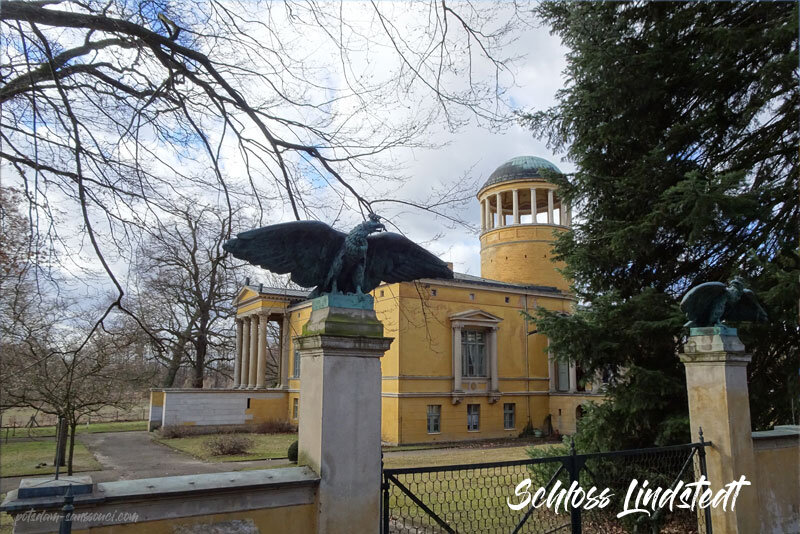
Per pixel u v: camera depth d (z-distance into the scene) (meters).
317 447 3.93
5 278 7.14
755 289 7.62
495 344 28.48
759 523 6.17
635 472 7.76
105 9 6.61
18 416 30.83
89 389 14.93
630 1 8.93
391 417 25.41
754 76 8.29
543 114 9.71
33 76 6.46
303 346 4.28
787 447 6.82
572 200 9.68
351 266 4.37
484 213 36.00
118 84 7.23
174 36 7.22
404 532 7.03
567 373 30.31
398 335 25.47
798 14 7.13
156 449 24.52
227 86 7.54
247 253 3.99
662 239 8.91
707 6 8.58
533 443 26.47
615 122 9.04
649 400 7.97
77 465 18.72
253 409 33.28
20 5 5.95
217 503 3.58
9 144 6.48
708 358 6.39
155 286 22.89
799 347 7.64
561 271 9.91
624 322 8.42
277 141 7.84
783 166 8.70
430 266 4.83
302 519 3.84
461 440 26.58
